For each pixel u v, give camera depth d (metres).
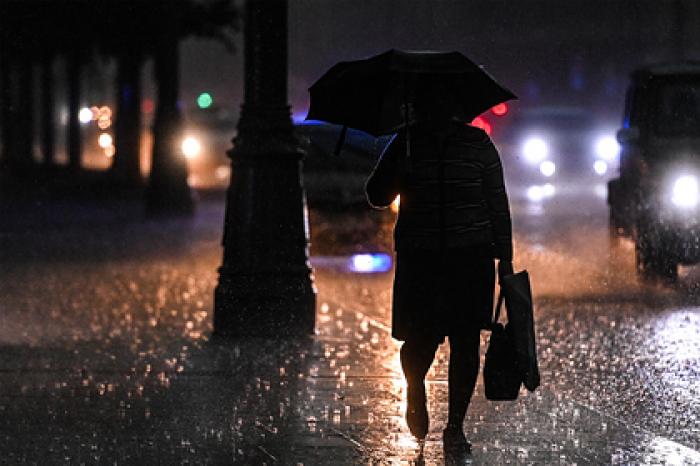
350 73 16.97
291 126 27.61
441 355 24.41
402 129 17.16
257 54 27.36
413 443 17.55
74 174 114.00
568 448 17.27
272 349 25.50
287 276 27.31
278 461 16.61
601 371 23.06
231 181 27.61
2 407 19.98
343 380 22.08
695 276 36.53
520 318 16.59
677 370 23.16
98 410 19.73
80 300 33.81
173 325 29.17
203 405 20.06
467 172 16.75
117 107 93.31
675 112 35.31
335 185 46.22
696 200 33.97
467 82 17.33
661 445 17.44
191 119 117.75
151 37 82.56
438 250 16.70
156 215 69.00
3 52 85.44
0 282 37.97
